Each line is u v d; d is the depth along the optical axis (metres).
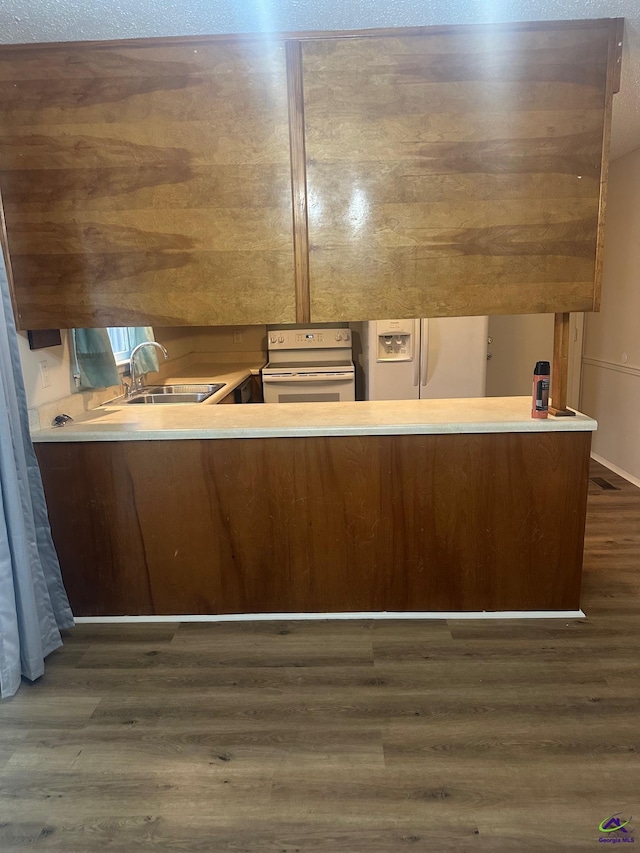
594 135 2.21
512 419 2.47
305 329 5.05
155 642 2.49
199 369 4.81
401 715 2.02
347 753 1.85
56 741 1.94
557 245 2.29
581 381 5.15
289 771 1.79
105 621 2.66
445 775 1.76
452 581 2.58
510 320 4.99
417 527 2.53
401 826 1.60
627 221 4.28
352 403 2.87
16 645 2.16
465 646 2.39
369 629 2.53
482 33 2.15
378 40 2.17
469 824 1.60
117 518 2.57
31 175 2.32
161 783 1.76
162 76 2.22
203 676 2.26
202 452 2.49
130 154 2.28
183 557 2.60
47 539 2.44
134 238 2.35
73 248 2.36
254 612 2.65
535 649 2.37
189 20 2.05
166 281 2.37
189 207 2.31
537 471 2.46
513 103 2.20
